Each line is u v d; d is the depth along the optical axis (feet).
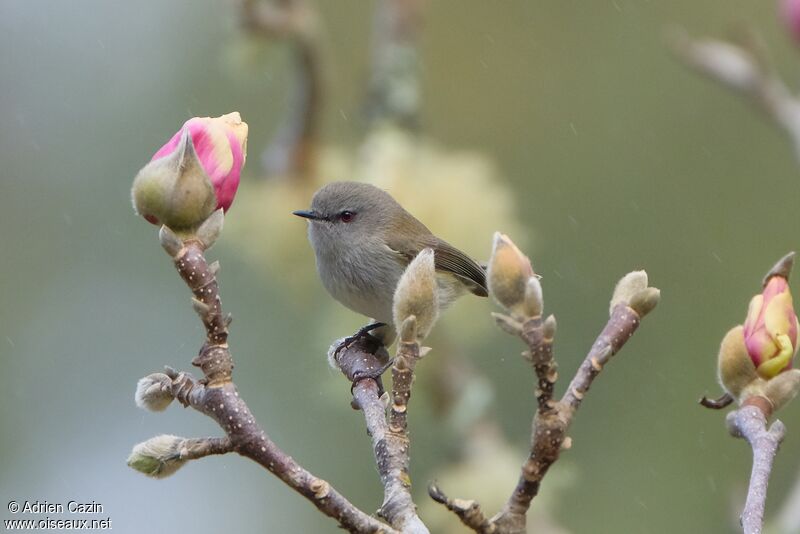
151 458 13.01
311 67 28.55
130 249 45.01
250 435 12.92
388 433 13.83
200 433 42.52
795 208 43.60
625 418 41.01
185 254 13.35
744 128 44.42
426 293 13.65
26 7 47.09
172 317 44.27
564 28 45.91
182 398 13.33
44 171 45.21
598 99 45.50
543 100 45.24
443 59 45.68
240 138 14.07
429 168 29.14
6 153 45.09
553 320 12.64
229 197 13.98
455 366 28.63
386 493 13.43
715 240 43.21
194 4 46.96
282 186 28.89
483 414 28.30
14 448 41.29
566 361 41.37
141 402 13.47
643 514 38.93
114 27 47.11
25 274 44.01
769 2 45.29
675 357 41.70
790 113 25.49
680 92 45.21
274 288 30.60
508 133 45.24
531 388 39.27
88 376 42.96
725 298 42.60
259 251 28.96
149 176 13.42
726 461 39.81
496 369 39.55
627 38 45.91
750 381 14.21
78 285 44.21
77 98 46.16
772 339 13.99
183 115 45.29
